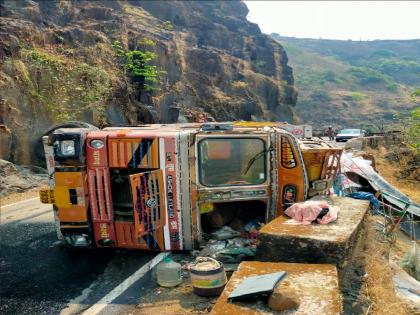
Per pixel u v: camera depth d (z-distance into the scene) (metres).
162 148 6.07
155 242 6.25
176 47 34.50
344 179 11.26
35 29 20.84
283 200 6.36
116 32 28.11
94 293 5.30
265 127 6.68
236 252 5.89
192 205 6.11
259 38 53.12
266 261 5.11
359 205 6.52
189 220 6.13
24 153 16.23
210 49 42.22
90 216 6.27
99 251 6.76
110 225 6.27
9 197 12.91
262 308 3.71
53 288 5.50
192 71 36.00
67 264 6.30
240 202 6.82
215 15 52.50
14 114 16.06
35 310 4.91
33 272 6.05
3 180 13.52
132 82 25.56
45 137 6.41
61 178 6.15
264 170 6.36
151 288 5.34
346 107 121.50
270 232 5.15
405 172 20.69
